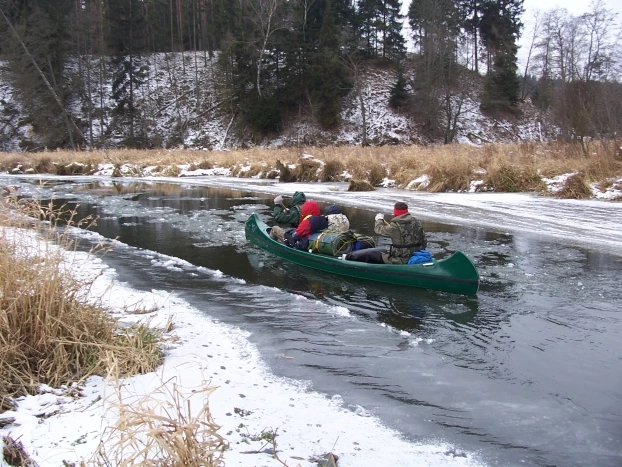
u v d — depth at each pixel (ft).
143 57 190.80
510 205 42.91
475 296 21.38
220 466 9.30
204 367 14.12
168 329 17.02
